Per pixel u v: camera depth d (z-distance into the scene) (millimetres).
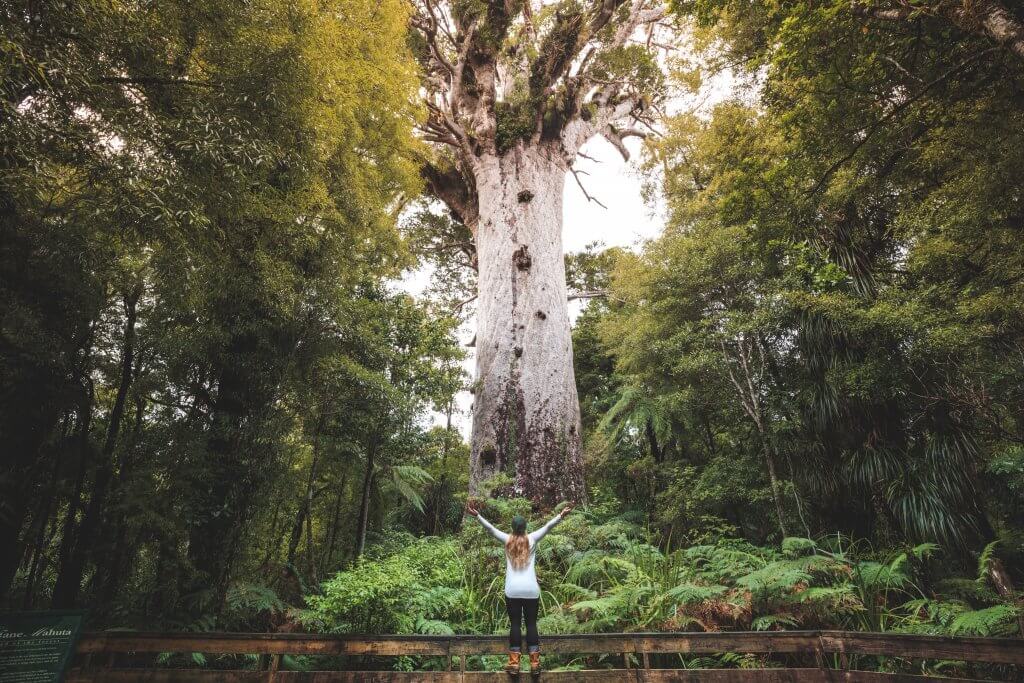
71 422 5441
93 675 3629
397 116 7254
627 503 11664
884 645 3826
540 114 12992
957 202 5293
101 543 5277
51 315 4922
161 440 5500
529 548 3988
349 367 6973
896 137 5590
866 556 6527
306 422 7285
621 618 5000
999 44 3812
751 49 7051
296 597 6480
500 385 10477
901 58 4855
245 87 4238
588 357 16203
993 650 3566
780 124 5938
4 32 2732
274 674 3742
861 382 6590
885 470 6684
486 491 8414
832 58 4906
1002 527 6988
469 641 3930
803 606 5066
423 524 12586
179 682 3682
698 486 8484
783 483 7254
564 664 4527
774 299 7426
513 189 12484
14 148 3109
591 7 12469
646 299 9188
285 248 5465
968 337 5371
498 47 12805
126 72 3854
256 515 5871
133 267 5477
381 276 7641
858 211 7289
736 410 8523
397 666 4602
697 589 4879
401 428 8656
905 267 7312
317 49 4621
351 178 6137
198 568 5422
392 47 6770
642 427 11734
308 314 6320
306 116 4672
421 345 9188
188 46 4090
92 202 3578
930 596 5766
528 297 11234
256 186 4910
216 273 5117
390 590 4734
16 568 4922
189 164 3984
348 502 10609
